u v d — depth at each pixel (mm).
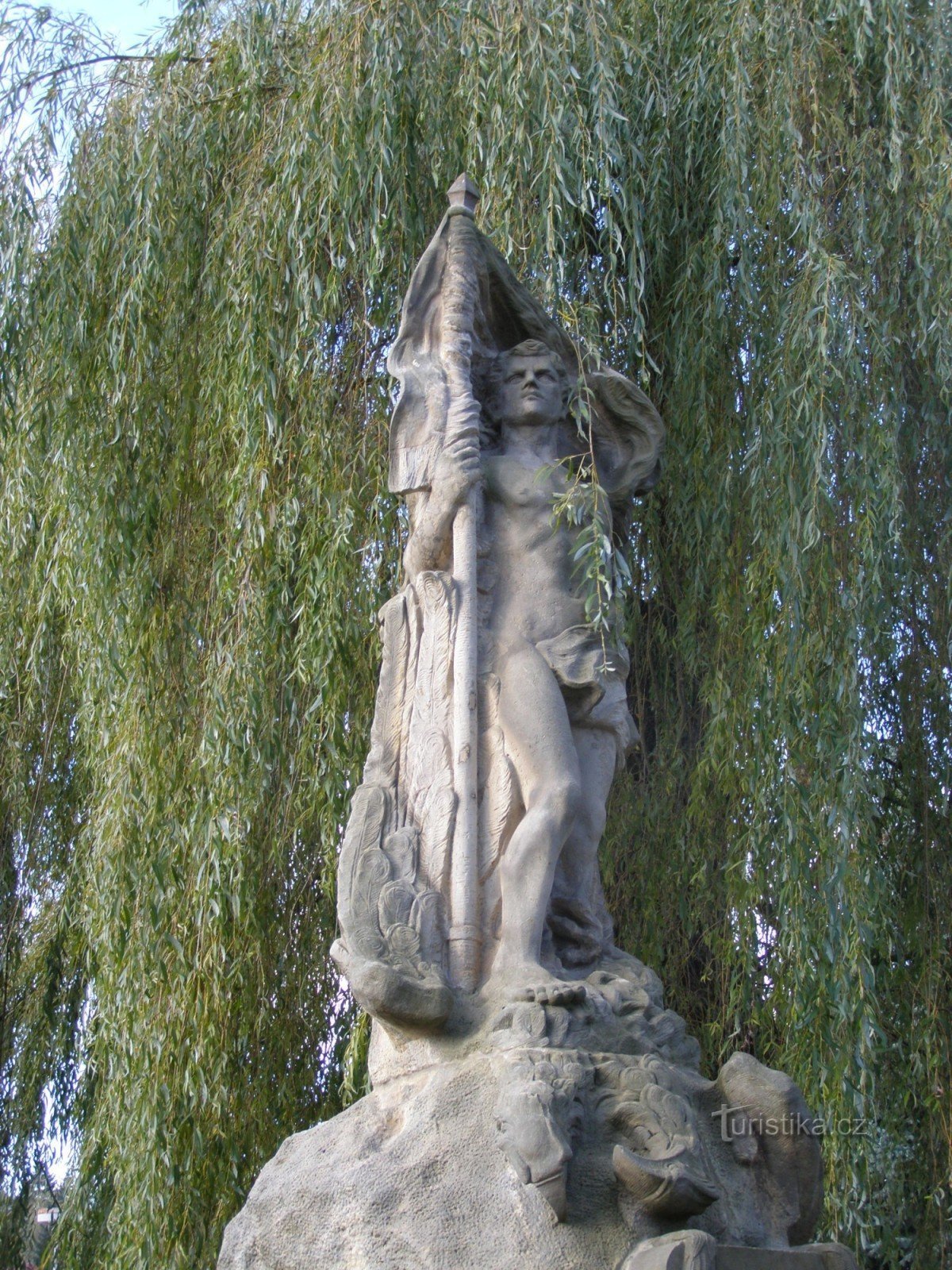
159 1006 6074
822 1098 5699
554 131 6543
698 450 6660
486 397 5012
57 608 7480
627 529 5176
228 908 6156
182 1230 5863
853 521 6336
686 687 7133
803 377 6211
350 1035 6293
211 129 7453
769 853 6078
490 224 6645
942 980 6562
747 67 7070
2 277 7332
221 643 6473
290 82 7367
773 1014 6062
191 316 7277
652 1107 3719
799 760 6027
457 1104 3734
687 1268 3312
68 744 7926
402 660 4527
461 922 4129
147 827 6410
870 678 6629
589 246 7211
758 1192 3854
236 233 6969
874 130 6949
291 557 6617
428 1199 3574
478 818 4281
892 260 6832
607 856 6871
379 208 6902
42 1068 7930
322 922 6621
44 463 7262
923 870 6684
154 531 6957
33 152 7551
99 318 7180
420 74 7105
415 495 4734
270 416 6543
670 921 6867
